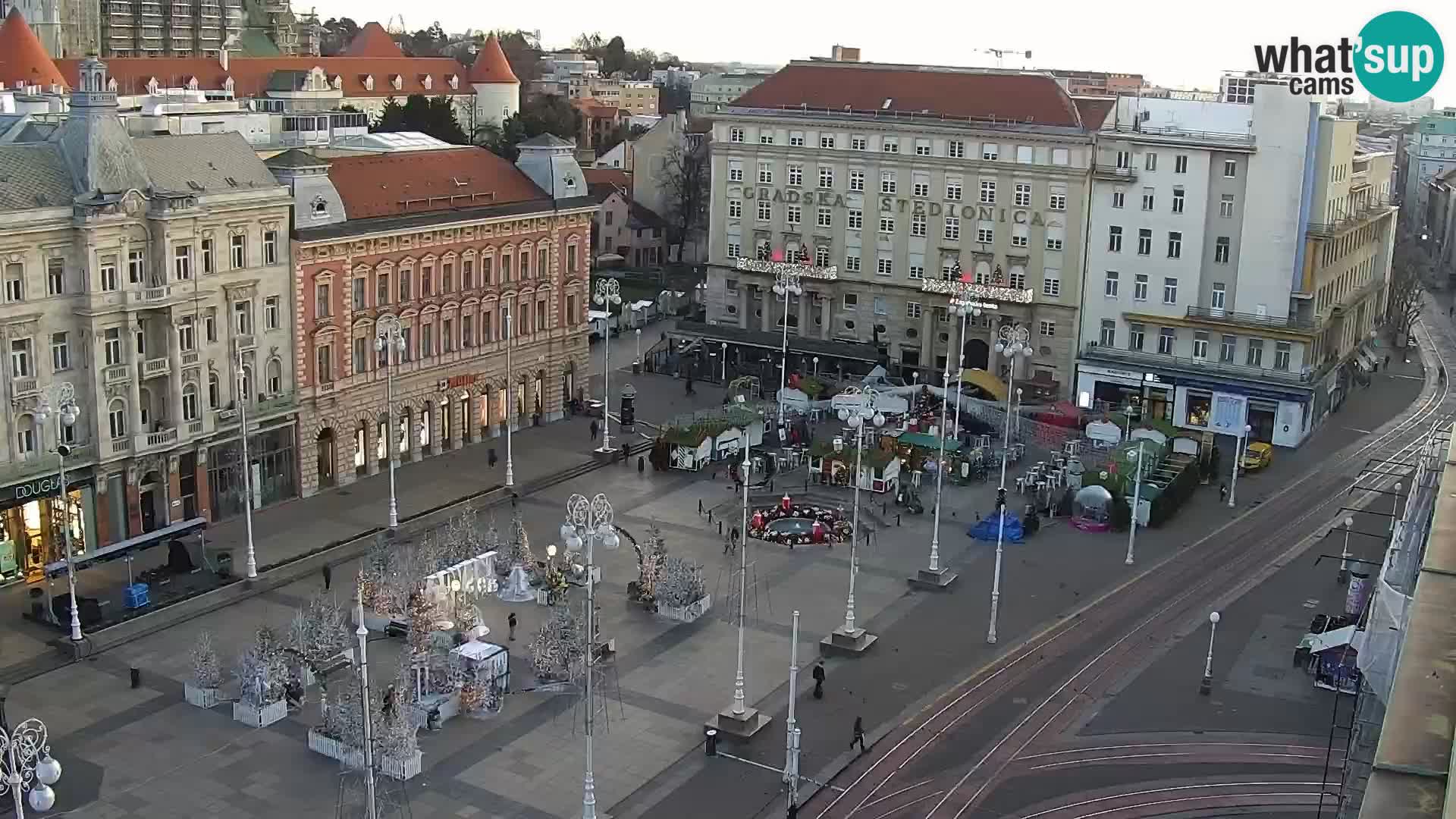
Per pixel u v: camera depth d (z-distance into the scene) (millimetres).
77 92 87438
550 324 128625
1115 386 136625
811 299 152250
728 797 62688
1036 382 140875
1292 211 127312
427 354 115312
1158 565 96688
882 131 145000
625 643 80375
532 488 110438
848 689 74938
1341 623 81125
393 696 66188
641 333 172500
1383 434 135875
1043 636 83000
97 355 86812
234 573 87625
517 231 122625
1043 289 140125
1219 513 109375
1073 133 135375
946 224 143625
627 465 118812
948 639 82375
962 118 141500
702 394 144250
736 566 94312
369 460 111062
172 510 93625
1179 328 134000
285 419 102125
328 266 103688
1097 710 72562
